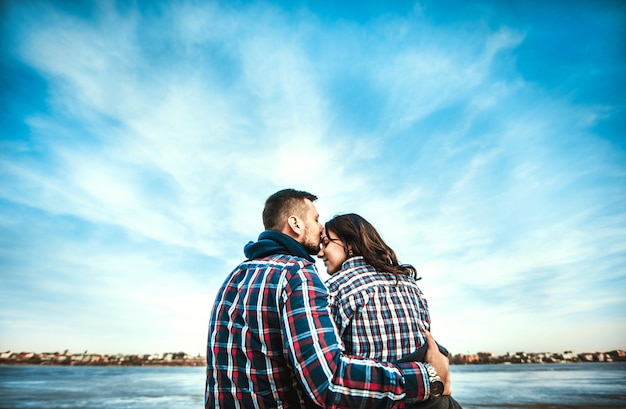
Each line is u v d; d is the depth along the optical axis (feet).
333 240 6.04
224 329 4.02
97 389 145.07
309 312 3.56
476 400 95.25
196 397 108.78
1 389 135.13
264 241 4.59
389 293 4.80
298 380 3.43
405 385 3.54
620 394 103.71
